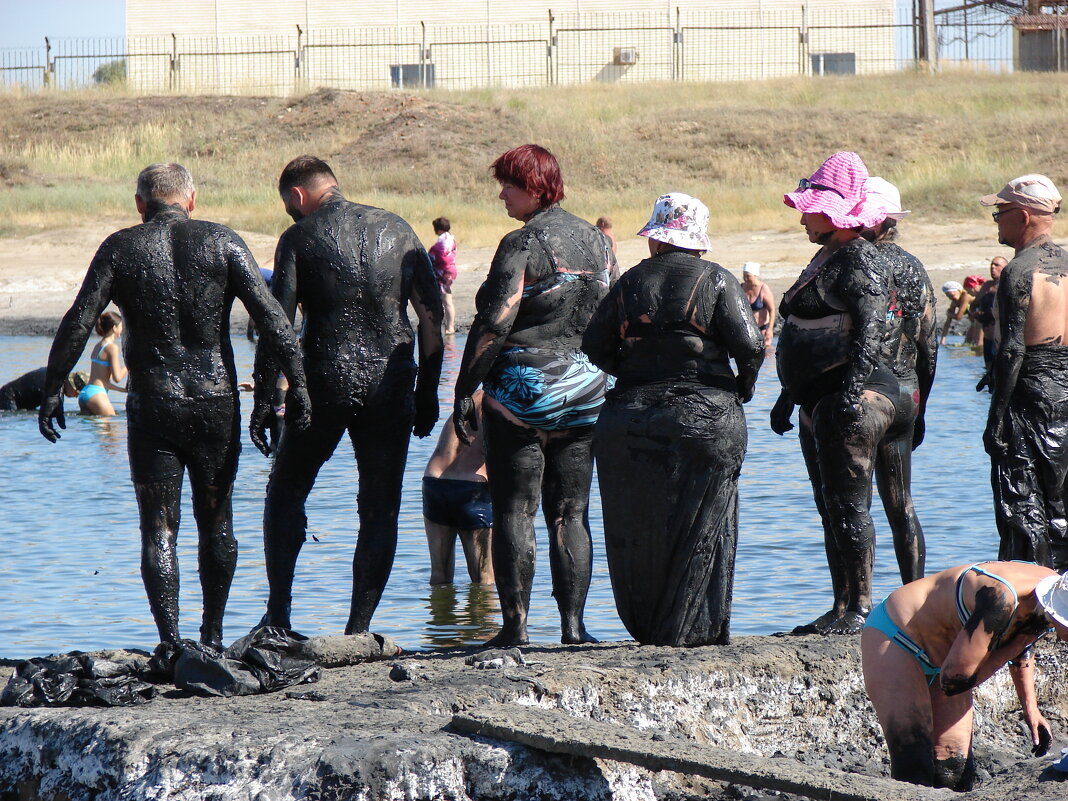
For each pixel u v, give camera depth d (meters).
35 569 22.94
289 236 15.68
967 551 22.97
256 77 149.00
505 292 15.10
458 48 148.25
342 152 113.88
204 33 149.88
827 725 14.31
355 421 15.70
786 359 15.54
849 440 14.91
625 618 15.15
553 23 148.50
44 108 128.25
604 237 15.93
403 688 12.78
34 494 29.48
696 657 14.02
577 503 15.91
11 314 69.81
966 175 94.44
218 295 14.47
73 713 11.95
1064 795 10.81
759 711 13.92
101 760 11.25
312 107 122.38
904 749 12.18
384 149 112.31
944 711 12.66
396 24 149.25
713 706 13.62
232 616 20.02
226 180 107.62
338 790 10.55
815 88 125.75
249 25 149.62
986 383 18.78
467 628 19.48
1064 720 16.03
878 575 21.66
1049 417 17.47
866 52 147.50
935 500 27.31
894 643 12.29
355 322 15.59
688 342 14.63
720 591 14.86
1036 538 17.34
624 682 13.21
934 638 12.12
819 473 16.03
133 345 14.45
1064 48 144.12
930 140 105.88
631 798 11.74
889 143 105.94
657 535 14.74
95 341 64.38
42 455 34.44
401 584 22.25
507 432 15.48
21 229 91.38
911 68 136.38
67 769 11.45
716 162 105.94
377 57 148.75
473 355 15.15
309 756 10.75
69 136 123.19
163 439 14.41
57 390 14.38
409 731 11.38
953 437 34.97
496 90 129.75
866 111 113.19
